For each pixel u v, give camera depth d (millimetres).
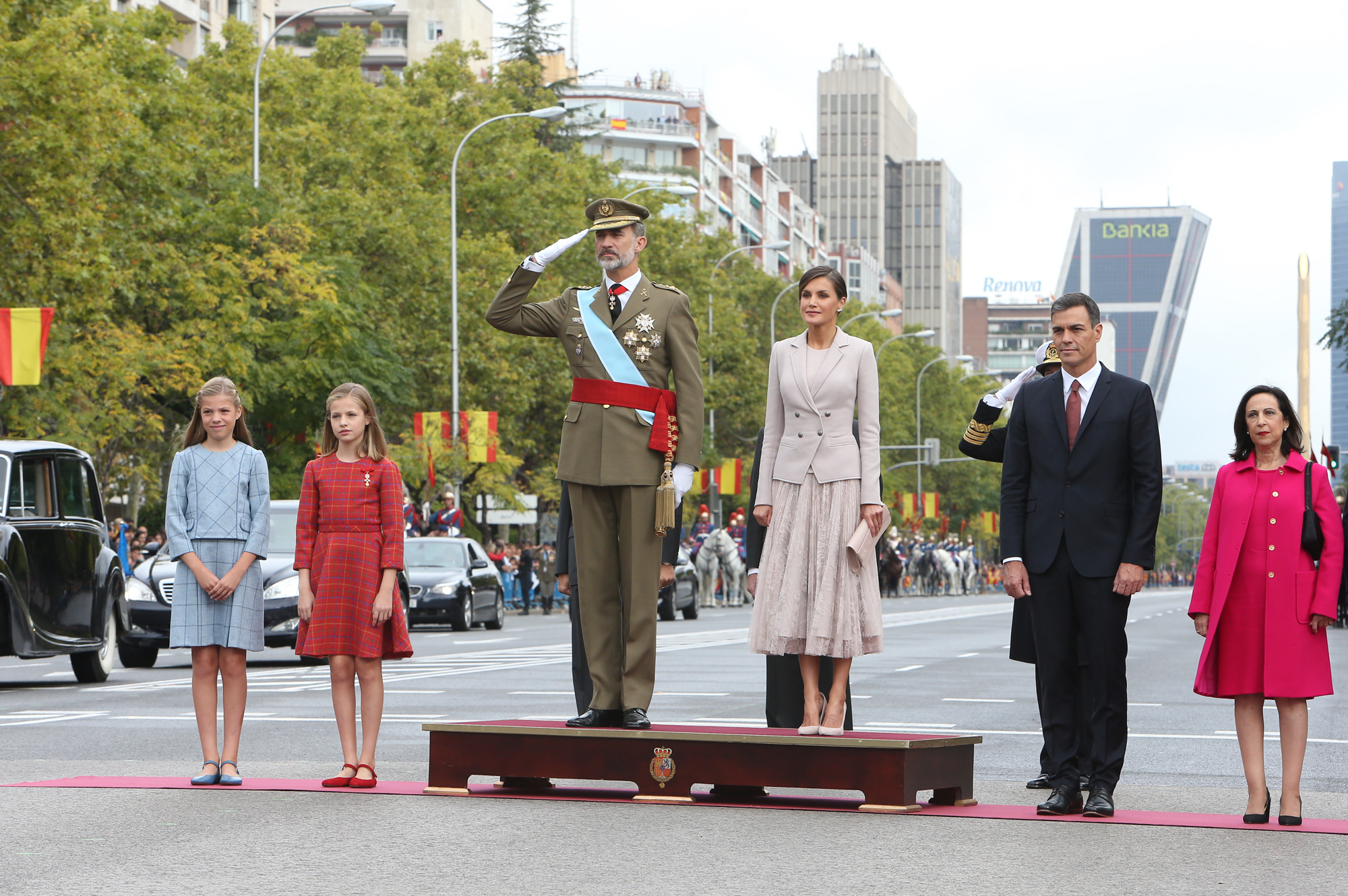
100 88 34469
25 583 19531
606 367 10094
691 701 18219
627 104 139625
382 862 7945
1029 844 8680
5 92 32594
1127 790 11242
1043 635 9938
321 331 45625
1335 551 9594
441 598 35688
